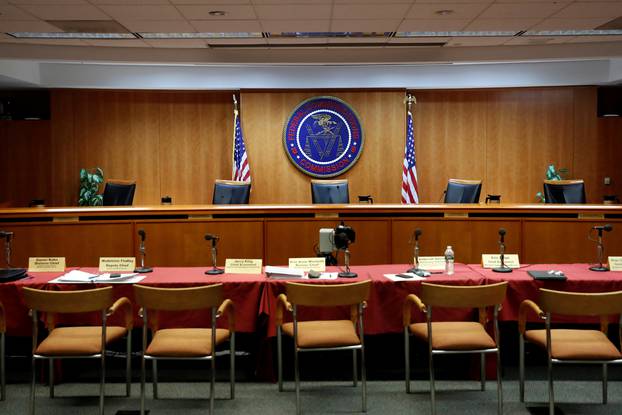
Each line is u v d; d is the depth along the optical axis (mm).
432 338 3850
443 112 10477
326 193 7379
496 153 10477
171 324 4332
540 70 10219
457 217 6199
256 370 4535
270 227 6203
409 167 9797
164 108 10359
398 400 4141
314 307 4383
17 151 10242
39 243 6016
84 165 10289
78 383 4508
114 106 10281
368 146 10250
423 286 3803
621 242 6090
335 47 8539
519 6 6250
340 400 4148
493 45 8531
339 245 4594
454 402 4105
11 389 4395
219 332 4039
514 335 4898
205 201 10461
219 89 10219
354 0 6008
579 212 6105
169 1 6004
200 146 10414
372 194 10281
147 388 4398
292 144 10180
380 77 10180
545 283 4309
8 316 4293
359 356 4906
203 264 6172
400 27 7219
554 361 3693
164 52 8664
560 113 10391
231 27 7160
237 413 3939
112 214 6086
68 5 6148
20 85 9906
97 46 8422
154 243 6141
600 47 8422
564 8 6344
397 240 6230
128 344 4191
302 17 6684
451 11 6453
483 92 10430
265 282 4289
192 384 4457
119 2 6035
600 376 4594
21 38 7844
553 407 3701
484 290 3781
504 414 3902
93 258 6094
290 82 10156
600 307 3598
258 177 10211
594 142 10391
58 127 10219
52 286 4301
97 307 3725
